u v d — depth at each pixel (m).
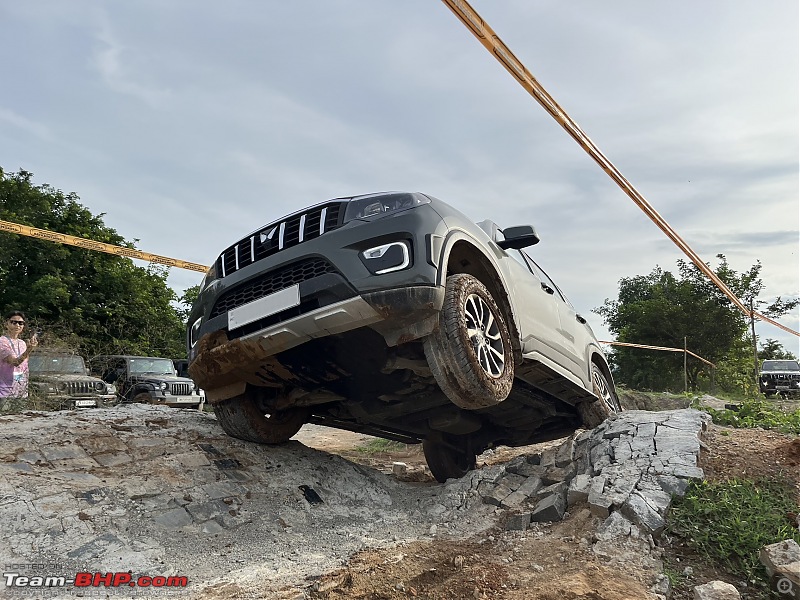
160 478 3.57
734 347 25.53
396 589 2.53
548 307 4.98
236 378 4.04
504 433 5.83
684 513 3.02
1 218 16.28
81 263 18.02
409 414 4.80
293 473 4.26
